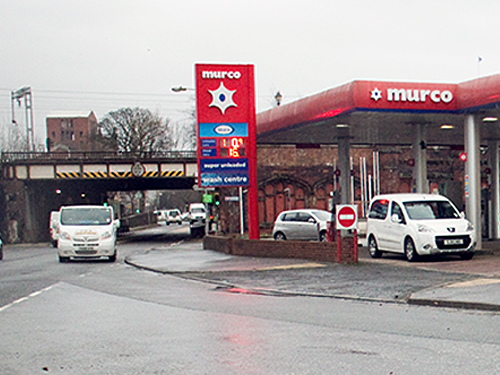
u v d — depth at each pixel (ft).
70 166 158.10
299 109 79.36
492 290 38.75
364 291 42.45
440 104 68.54
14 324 31.63
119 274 61.93
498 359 22.06
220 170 86.63
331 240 84.48
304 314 33.94
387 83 67.41
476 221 69.87
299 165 156.15
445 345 24.73
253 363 22.29
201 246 121.08
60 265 76.43
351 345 25.16
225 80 86.69
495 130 88.69
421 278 47.16
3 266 76.64
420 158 80.74
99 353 24.43
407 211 63.26
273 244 73.46
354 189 156.87
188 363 22.45
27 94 282.36
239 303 39.06
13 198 166.20
